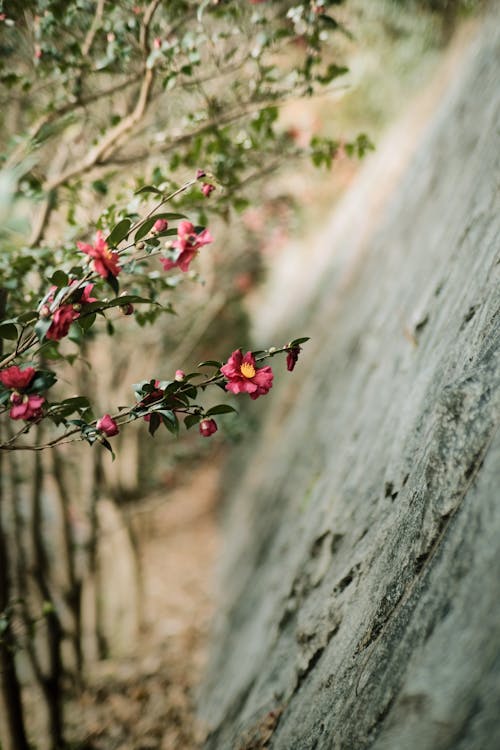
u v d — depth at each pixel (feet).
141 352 14.26
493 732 2.43
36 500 10.17
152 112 7.91
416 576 3.91
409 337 7.84
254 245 15.40
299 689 5.94
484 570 3.06
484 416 3.84
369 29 15.12
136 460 15.64
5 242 6.04
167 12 6.88
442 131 12.22
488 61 10.83
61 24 6.48
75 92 6.68
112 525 14.38
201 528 20.67
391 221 13.73
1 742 8.59
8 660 8.18
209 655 12.32
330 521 7.61
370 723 3.52
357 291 14.44
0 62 6.61
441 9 15.16
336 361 13.12
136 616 14.51
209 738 8.58
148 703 11.46
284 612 7.84
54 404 4.37
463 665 2.85
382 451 6.72
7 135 7.89
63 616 12.51
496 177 7.00
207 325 16.56
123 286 6.66
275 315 25.39
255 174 7.59
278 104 6.94
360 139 7.58
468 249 6.83
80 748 10.64
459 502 3.70
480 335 4.78
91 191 7.04
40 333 4.10
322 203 25.41
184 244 4.55
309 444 12.15
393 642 3.77
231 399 17.40
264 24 6.73
